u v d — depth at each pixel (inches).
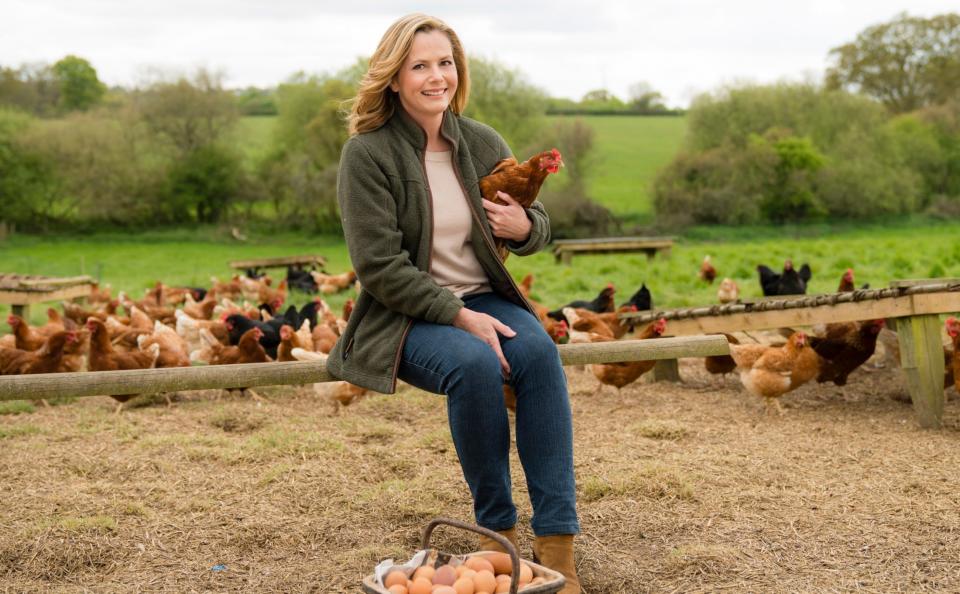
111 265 1085.1
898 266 677.3
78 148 1561.3
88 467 191.0
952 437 211.9
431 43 116.1
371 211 113.3
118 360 275.6
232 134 1711.4
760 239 1320.1
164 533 149.3
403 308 112.7
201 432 230.4
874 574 127.6
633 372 270.8
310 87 1706.4
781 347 255.1
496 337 110.4
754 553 136.5
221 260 1187.9
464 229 120.9
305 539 147.4
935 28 1959.9
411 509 160.2
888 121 1720.0
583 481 174.2
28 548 139.9
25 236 1546.5
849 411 247.6
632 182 1804.9
